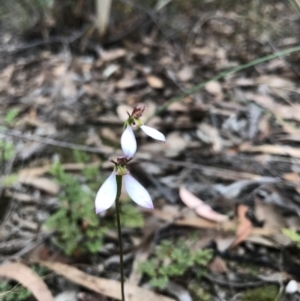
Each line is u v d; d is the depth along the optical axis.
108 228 0.15
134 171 0.18
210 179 0.18
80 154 0.18
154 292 0.13
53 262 0.14
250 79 0.24
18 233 0.16
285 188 0.17
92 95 0.23
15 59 0.27
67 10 0.28
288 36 0.28
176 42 0.28
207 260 0.14
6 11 0.31
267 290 0.13
